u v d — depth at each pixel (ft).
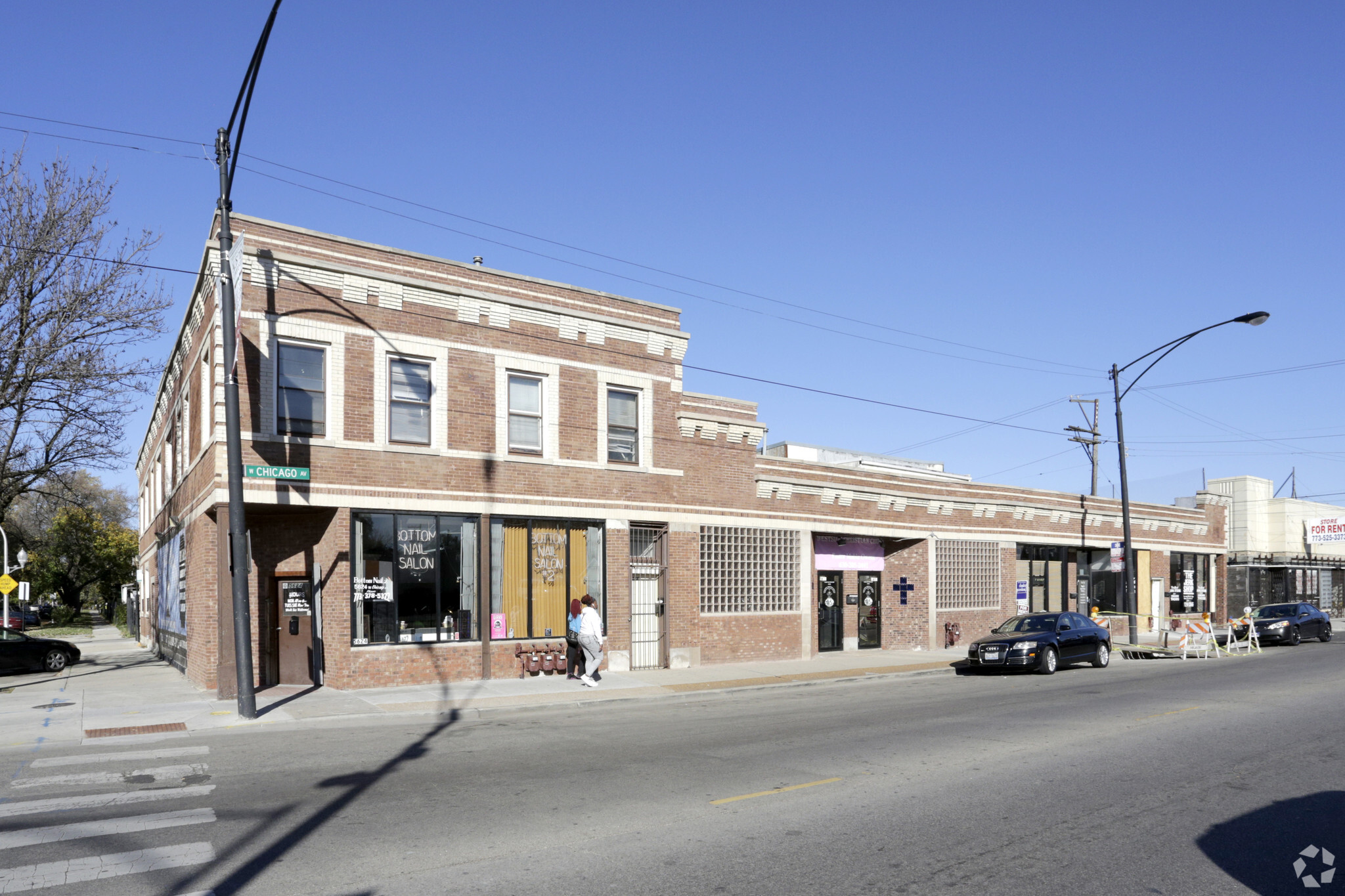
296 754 39.32
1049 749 39.68
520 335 68.08
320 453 59.00
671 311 77.56
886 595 98.12
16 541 168.76
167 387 88.43
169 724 47.83
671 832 26.50
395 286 62.64
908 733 43.93
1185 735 43.24
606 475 71.87
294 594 62.34
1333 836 26.48
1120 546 102.42
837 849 24.98
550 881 22.31
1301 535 174.70
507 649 65.98
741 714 52.01
